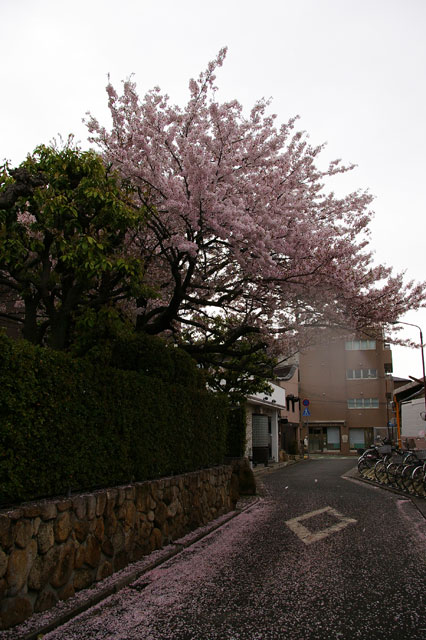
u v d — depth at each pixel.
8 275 9.57
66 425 5.16
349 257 10.12
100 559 5.48
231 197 8.92
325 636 4.02
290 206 9.87
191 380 9.37
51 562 4.61
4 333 4.75
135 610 4.69
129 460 6.62
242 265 9.30
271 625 4.28
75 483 5.32
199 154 8.01
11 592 4.07
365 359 51.72
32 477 4.58
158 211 8.89
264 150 9.41
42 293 7.56
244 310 11.30
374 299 10.73
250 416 26.98
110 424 6.12
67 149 7.53
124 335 7.63
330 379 52.22
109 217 7.29
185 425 8.96
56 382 5.01
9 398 4.30
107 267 7.05
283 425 41.59
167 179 8.91
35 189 6.87
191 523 8.54
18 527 4.20
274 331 11.12
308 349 14.27
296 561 6.50
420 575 5.78
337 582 5.52
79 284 7.61
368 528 8.81
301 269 9.67
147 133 8.74
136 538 6.40
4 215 7.04
